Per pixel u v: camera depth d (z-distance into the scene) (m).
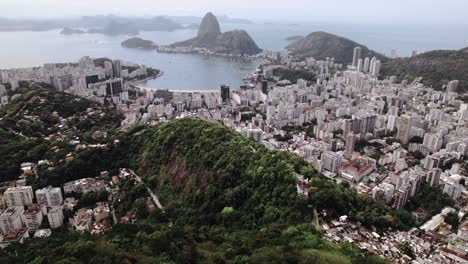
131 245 62.53
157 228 72.62
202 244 66.81
